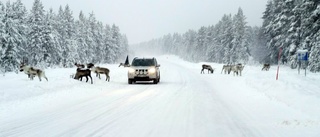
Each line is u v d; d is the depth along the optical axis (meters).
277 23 44.88
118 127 7.20
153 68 20.17
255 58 68.12
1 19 36.28
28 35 44.97
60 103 11.25
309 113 8.92
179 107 10.35
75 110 9.66
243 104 11.17
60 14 57.28
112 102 11.52
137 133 6.61
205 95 14.04
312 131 6.84
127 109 9.87
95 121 7.89
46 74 26.20
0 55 35.56
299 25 38.66
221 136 6.43
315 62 28.75
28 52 44.47
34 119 8.18
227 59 70.50
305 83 17.42
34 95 13.29
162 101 11.85
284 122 7.74
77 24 64.12
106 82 20.41
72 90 15.23
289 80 19.33
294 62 37.16
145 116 8.65
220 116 8.73
